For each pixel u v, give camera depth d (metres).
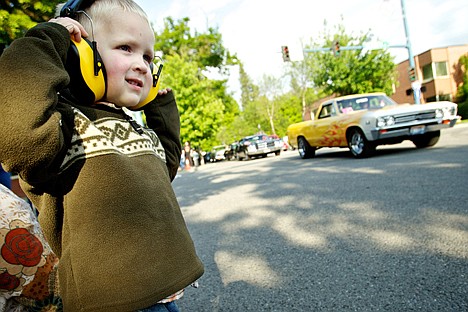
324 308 1.90
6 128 0.74
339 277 2.24
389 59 23.55
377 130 7.32
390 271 2.21
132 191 0.94
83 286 0.86
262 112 43.41
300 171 7.66
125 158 0.98
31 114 0.75
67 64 0.91
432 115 7.30
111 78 0.99
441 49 31.42
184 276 0.97
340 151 11.88
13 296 0.84
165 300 0.98
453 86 31.48
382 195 4.16
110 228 0.89
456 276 2.03
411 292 1.94
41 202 0.95
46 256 0.89
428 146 8.51
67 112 0.90
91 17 1.01
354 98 9.16
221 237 3.52
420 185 4.34
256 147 18.08
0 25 3.76
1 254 0.80
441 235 2.67
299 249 2.83
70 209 0.90
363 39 23.58
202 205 5.55
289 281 2.29
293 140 11.44
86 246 0.88
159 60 1.25
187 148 19.59
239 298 2.15
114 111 1.07
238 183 7.62
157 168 1.08
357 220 3.36
